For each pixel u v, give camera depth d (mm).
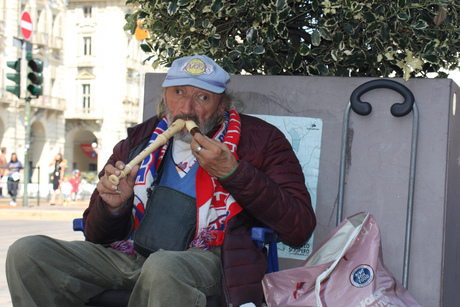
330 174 2994
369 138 2926
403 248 2838
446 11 2768
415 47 2879
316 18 3117
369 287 2227
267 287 2412
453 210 2984
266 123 2816
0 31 39094
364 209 2914
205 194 2582
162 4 2994
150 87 3287
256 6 2896
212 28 3014
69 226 11992
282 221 2473
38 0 43562
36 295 2414
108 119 50812
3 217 14883
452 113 2842
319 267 2324
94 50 51000
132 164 2521
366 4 2791
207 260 2469
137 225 2732
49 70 45469
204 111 2670
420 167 2836
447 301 2926
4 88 39594
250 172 2408
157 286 2199
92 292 2555
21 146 41469
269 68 3459
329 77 3014
